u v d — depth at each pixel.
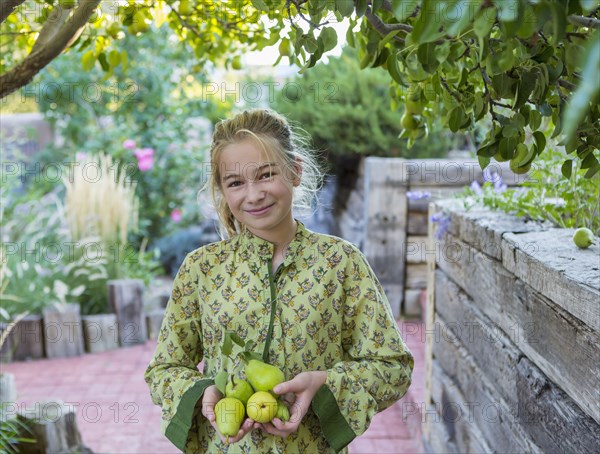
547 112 1.27
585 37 1.11
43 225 5.43
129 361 4.63
